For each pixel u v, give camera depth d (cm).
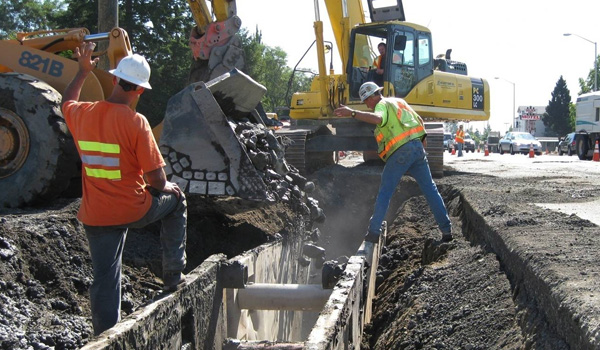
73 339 502
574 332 335
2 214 701
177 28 3472
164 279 498
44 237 601
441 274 654
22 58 804
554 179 1409
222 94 777
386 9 1596
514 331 425
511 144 4366
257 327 694
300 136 1490
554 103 10619
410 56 1566
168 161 737
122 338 391
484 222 700
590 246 515
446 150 5803
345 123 1567
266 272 713
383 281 836
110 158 446
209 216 819
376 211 750
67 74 802
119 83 453
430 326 528
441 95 1658
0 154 748
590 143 2848
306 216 984
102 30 1227
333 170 1470
